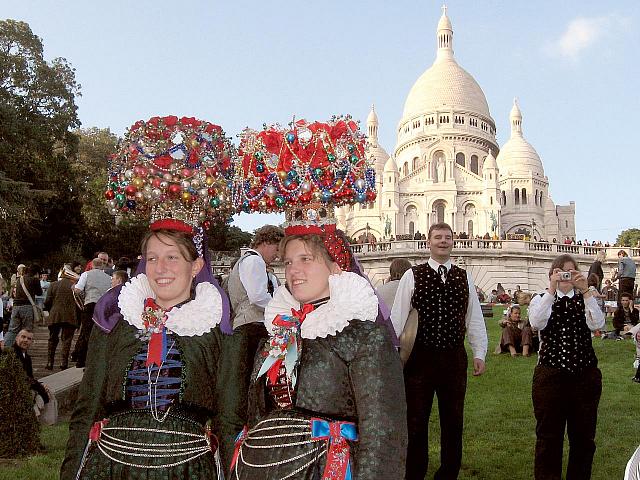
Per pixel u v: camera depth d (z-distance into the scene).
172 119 3.10
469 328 5.70
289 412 2.56
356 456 2.41
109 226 41.78
